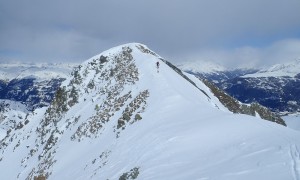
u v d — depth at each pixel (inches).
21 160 4126.5
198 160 1555.1
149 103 2824.8
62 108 4261.8
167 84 3043.8
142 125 2527.1
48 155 3469.5
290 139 1502.2
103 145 2738.7
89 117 3435.0
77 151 3088.1
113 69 4074.8
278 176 1140.5
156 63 3585.1
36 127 4623.5
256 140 1563.7
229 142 1627.7
